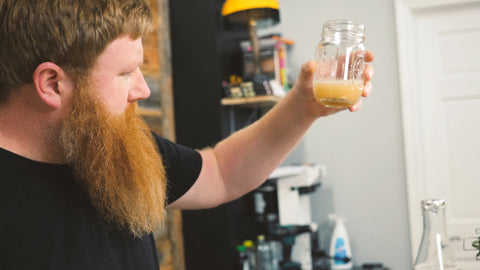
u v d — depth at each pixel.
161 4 2.69
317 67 0.93
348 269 2.94
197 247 2.70
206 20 2.71
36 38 0.72
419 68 3.11
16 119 0.77
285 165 3.29
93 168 0.77
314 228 2.87
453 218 3.07
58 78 0.74
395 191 3.07
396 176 3.07
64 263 0.75
